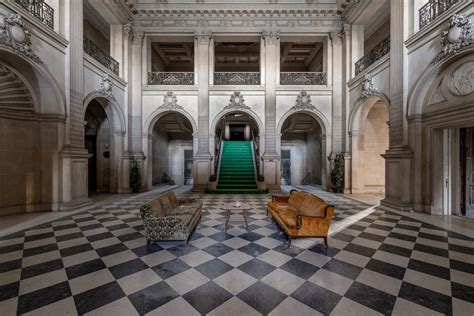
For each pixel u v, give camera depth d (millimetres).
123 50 10828
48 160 6793
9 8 5316
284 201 6074
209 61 11445
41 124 6773
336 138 11336
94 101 10977
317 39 12039
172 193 5809
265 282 2883
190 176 16875
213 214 6395
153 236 4074
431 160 6309
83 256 3643
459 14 5242
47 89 6590
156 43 14641
